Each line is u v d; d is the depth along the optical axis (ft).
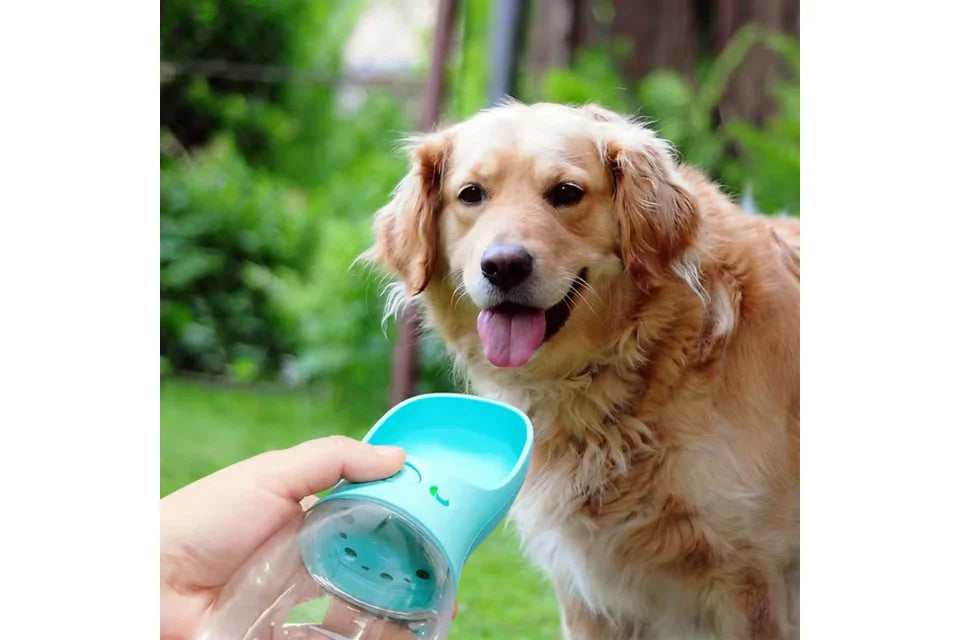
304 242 8.56
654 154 3.56
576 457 3.58
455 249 3.58
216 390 7.68
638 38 8.39
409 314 6.34
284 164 9.68
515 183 3.46
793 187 6.70
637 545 3.53
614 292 3.51
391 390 6.82
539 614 4.32
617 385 3.52
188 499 2.78
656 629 3.69
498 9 7.88
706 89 7.96
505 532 5.04
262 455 2.85
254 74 9.43
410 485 2.50
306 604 2.50
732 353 3.51
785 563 3.52
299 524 2.55
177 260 8.13
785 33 8.09
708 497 3.43
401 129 9.76
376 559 2.48
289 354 8.13
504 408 2.69
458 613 4.28
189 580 2.75
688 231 3.53
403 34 10.63
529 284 3.31
